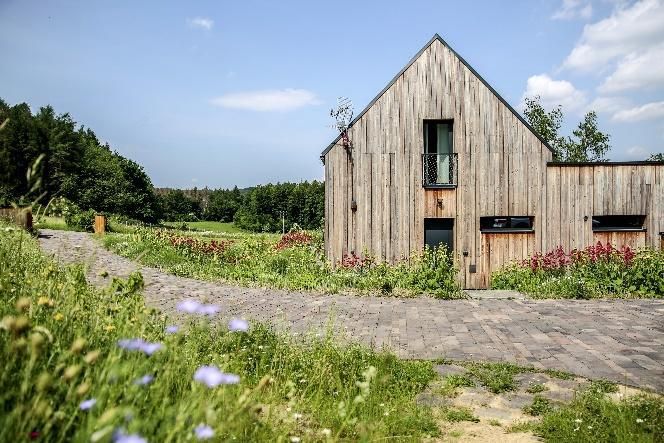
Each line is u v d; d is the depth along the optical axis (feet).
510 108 55.06
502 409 18.30
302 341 23.07
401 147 55.42
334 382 17.07
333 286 47.55
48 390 6.63
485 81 55.06
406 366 22.18
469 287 54.44
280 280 50.37
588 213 55.01
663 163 55.01
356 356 21.65
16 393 6.73
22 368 7.37
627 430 15.37
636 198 55.21
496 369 22.77
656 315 35.65
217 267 57.06
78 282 12.26
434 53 55.47
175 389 8.40
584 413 17.13
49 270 12.54
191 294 41.01
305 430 12.68
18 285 11.64
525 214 54.95
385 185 55.36
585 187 55.06
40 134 211.00
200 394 7.04
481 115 55.21
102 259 61.57
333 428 13.06
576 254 51.67
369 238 55.26
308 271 52.49
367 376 10.31
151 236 74.64
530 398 19.45
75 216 100.83
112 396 6.58
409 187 55.31
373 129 55.47
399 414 16.29
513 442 15.25
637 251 50.93
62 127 230.68
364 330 31.17
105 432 4.77
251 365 17.99
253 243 69.72
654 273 45.44
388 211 55.31
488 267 54.65
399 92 55.36
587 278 47.52
